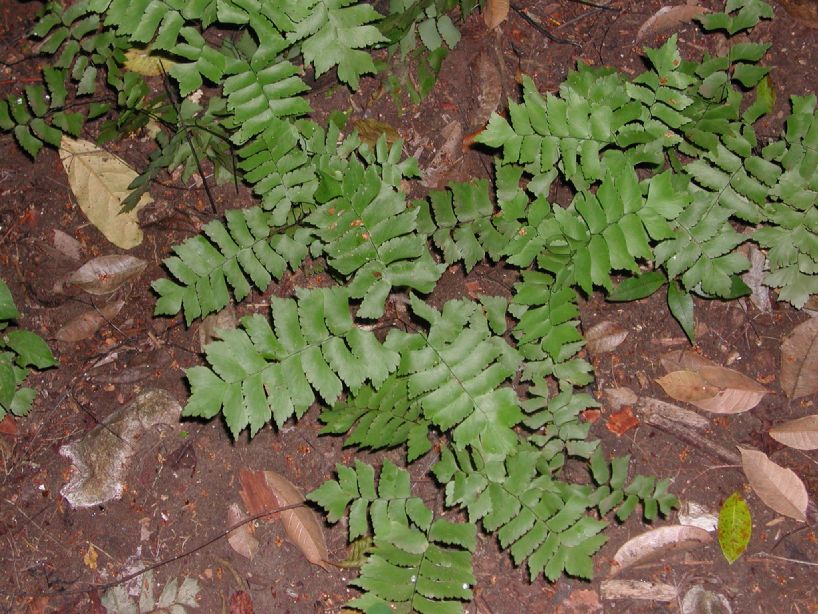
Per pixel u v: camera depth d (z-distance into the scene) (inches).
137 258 45.8
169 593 42.3
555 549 37.2
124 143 46.6
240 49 43.3
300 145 40.0
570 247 36.3
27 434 44.3
